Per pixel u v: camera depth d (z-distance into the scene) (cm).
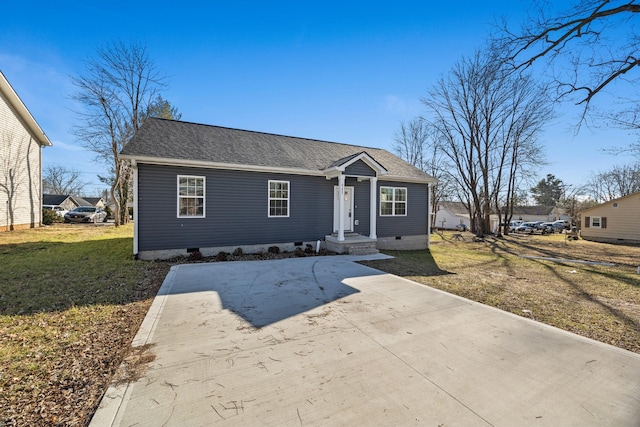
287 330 387
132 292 556
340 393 251
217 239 977
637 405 242
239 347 336
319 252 1088
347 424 212
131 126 2117
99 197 5431
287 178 1101
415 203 1429
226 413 223
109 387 255
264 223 1057
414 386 263
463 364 305
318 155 1272
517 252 1437
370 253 1104
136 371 282
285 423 213
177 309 463
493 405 238
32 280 615
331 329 393
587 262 1098
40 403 237
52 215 1992
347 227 1235
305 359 310
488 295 596
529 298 582
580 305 539
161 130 1047
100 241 1196
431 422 216
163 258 897
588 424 218
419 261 1010
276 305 489
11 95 1440
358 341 357
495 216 4475
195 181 944
